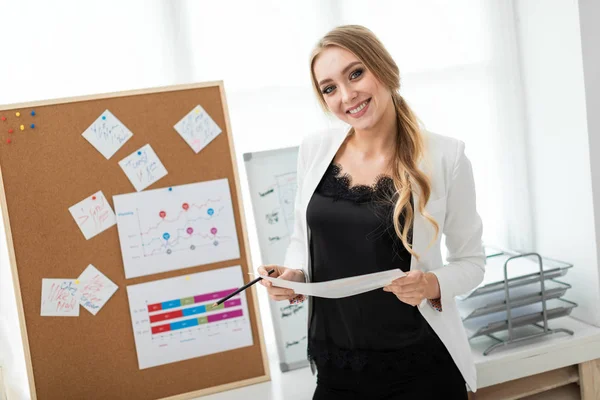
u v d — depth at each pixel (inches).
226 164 77.4
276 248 84.0
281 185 84.2
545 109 90.5
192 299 76.8
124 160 75.1
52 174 73.9
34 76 80.7
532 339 82.0
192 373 76.9
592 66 82.8
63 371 74.4
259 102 88.7
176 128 76.1
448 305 62.1
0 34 79.1
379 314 61.0
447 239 63.8
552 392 86.1
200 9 85.2
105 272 75.0
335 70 58.1
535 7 88.7
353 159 63.1
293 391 75.9
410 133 60.0
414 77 92.7
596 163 84.6
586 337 81.3
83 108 74.2
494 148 96.2
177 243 76.4
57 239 74.1
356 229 59.8
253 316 78.3
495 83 94.6
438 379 60.2
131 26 83.2
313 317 65.4
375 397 61.2
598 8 82.2
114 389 75.4
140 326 75.7
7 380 78.4
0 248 79.3
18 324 81.2
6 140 73.0
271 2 87.2
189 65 85.4
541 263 80.0
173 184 76.3
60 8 80.7
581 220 87.5
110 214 75.0
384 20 90.9
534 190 95.8
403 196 56.8
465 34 93.4
